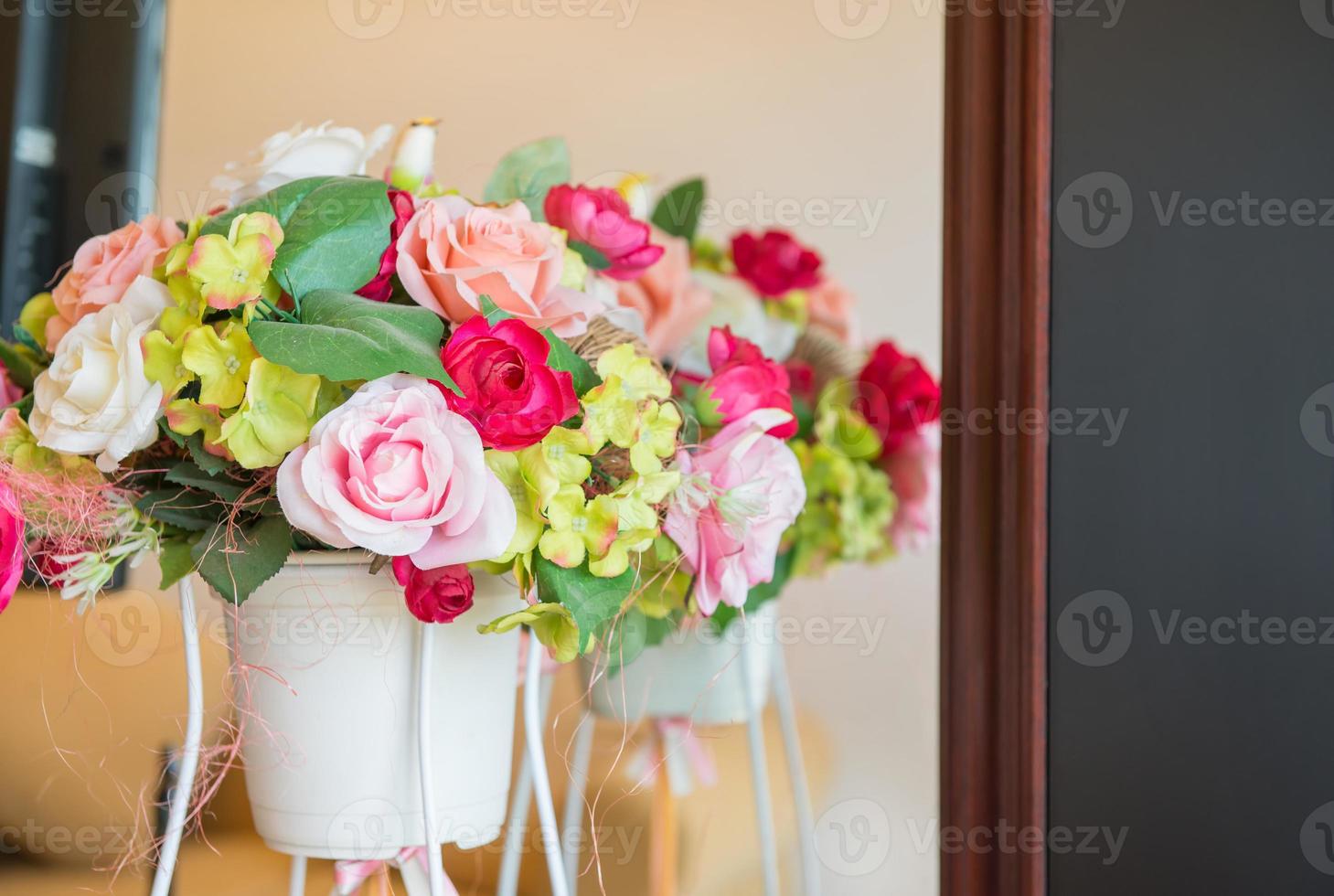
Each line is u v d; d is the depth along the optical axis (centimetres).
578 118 90
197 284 44
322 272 47
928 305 89
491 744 52
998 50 54
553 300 51
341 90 87
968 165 54
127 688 71
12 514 45
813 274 90
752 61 91
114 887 70
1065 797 50
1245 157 53
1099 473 51
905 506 87
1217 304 52
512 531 43
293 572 48
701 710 79
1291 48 53
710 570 51
